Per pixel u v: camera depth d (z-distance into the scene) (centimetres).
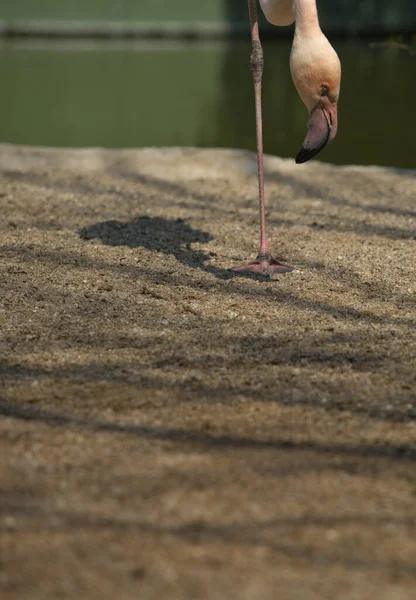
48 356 589
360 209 1004
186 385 542
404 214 980
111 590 342
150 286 734
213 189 1090
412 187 1096
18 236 877
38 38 3288
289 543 374
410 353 591
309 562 361
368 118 1680
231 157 1195
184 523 389
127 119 1731
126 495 413
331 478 430
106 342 614
